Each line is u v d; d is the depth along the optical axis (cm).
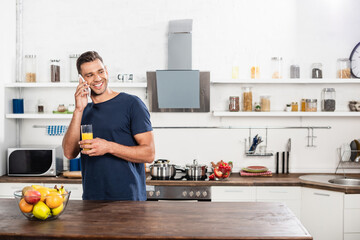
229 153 443
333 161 439
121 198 233
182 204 213
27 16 447
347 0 435
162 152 443
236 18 438
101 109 243
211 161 442
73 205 210
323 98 423
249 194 371
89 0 444
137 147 233
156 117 443
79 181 381
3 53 415
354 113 406
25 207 176
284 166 436
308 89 439
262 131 441
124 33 443
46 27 446
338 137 439
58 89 451
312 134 439
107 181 234
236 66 422
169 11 441
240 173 413
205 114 441
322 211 358
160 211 198
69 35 446
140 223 177
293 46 437
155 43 442
